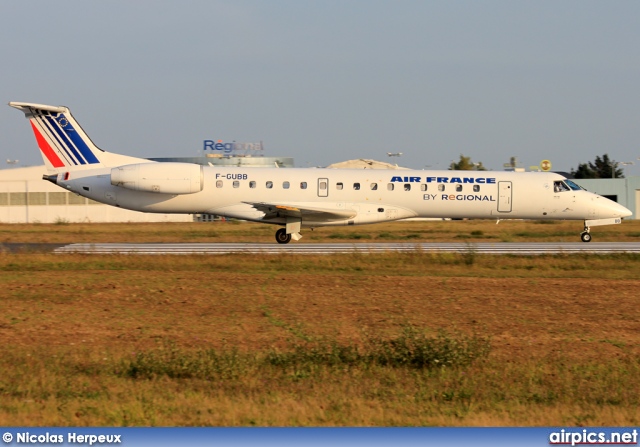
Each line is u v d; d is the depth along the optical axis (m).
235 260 80.69
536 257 87.19
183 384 36.97
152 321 51.44
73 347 44.28
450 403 34.91
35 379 36.75
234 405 33.31
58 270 73.69
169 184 98.50
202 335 47.88
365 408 33.38
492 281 69.12
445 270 77.56
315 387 36.59
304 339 46.84
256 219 101.31
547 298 61.44
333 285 65.62
